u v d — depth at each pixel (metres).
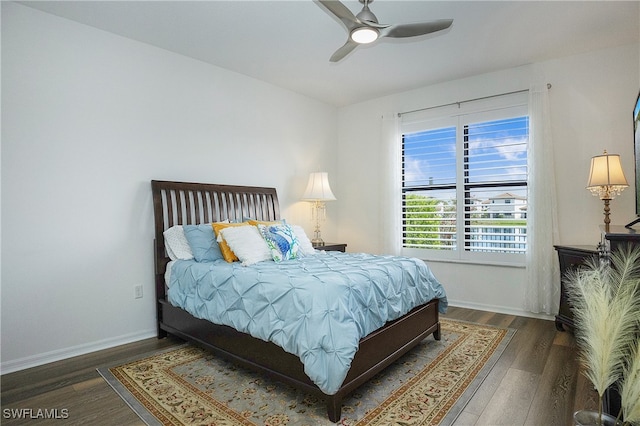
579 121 3.47
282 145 4.45
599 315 1.40
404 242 4.62
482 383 2.24
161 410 1.96
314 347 1.82
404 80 4.20
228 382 2.29
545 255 3.51
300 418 1.87
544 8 2.67
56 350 2.66
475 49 3.37
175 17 2.77
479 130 4.05
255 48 3.33
